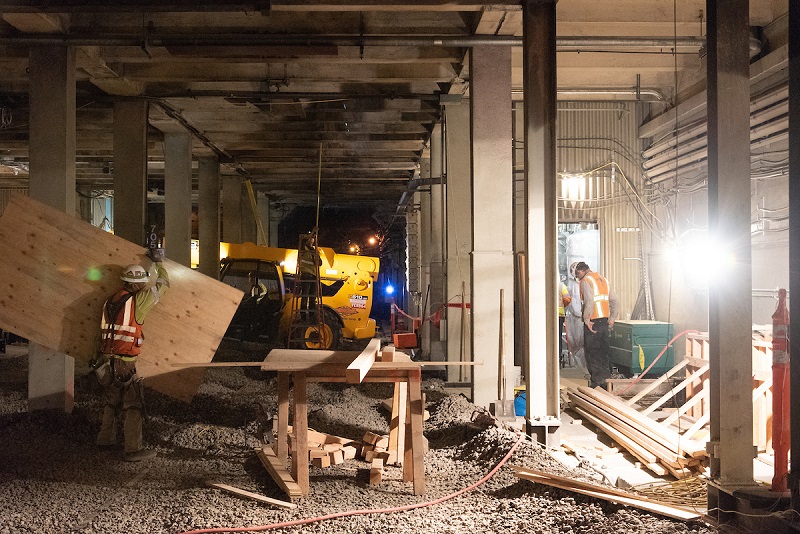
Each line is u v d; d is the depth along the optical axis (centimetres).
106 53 992
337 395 1005
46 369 832
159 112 1325
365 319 1741
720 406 453
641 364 1144
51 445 718
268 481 598
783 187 891
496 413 866
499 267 941
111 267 773
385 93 1233
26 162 2025
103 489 580
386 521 497
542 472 554
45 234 771
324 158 1903
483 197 941
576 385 1156
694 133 1117
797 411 419
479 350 940
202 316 798
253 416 852
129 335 670
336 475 624
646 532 429
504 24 886
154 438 750
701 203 1138
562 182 1416
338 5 765
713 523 444
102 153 1912
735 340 454
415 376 573
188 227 1528
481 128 940
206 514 509
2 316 759
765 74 912
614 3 938
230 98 1243
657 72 1171
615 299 1100
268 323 1500
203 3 764
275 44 948
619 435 716
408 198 2177
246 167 2066
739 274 456
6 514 513
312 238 1279
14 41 852
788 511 415
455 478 614
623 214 1405
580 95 1293
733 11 459
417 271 2147
